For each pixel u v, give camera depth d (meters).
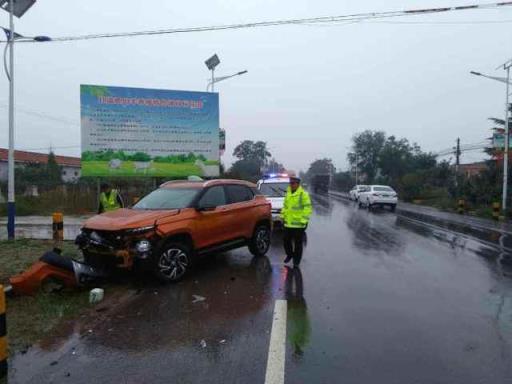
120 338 5.04
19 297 6.41
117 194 11.70
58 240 11.14
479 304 6.32
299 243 9.03
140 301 6.49
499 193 25.72
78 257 9.25
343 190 70.19
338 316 5.78
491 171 27.77
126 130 19.30
